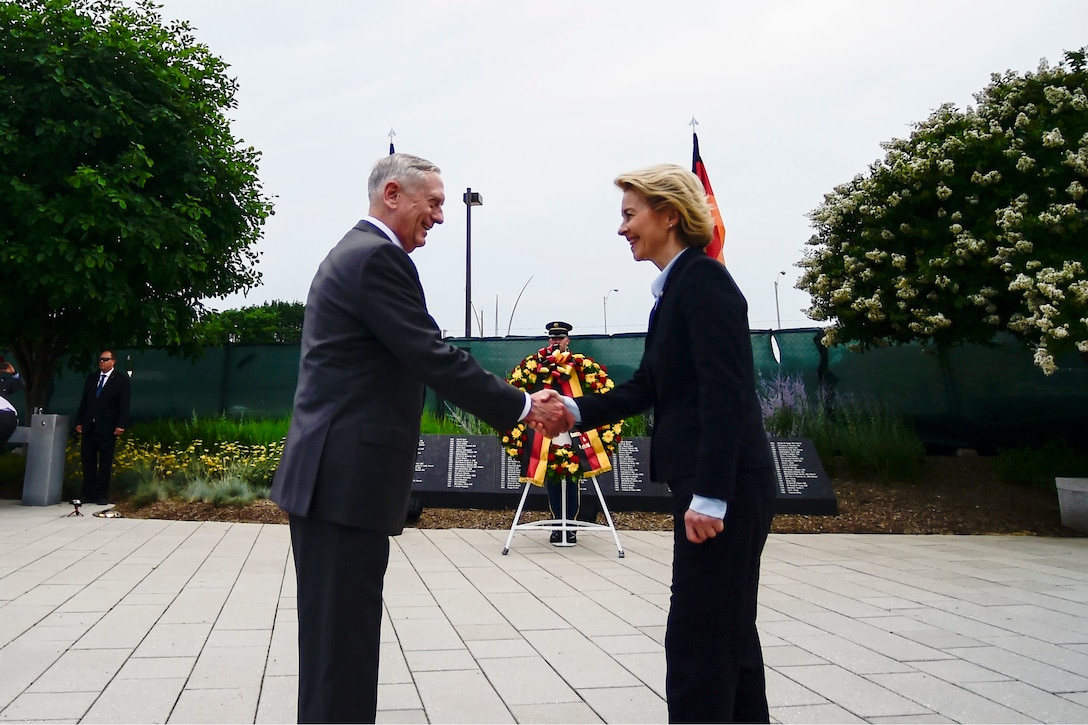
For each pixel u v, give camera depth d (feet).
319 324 7.00
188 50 36.14
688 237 7.20
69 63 30.81
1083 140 28.35
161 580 16.33
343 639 6.44
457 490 28.55
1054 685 10.11
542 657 11.16
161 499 28.71
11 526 24.07
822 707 9.25
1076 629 13.08
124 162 30.73
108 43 31.65
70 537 22.08
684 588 6.37
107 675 10.04
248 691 9.47
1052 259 27.66
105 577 16.56
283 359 41.55
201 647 11.38
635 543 23.03
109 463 29.43
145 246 31.83
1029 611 14.44
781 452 29.55
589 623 13.20
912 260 32.07
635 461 29.37
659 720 8.70
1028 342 30.45
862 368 35.78
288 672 10.24
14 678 9.87
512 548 21.88
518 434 21.93
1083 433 32.65
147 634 12.07
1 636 11.87
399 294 6.83
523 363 22.00
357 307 6.77
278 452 33.78
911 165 31.01
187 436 36.60
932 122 33.99
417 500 26.63
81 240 30.25
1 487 32.45
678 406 6.77
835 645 12.05
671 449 6.62
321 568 6.55
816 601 15.31
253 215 39.78
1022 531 26.27
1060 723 8.76
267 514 26.91
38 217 29.09
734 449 6.11
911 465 31.09
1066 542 24.14
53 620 12.89
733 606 6.27
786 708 9.21
